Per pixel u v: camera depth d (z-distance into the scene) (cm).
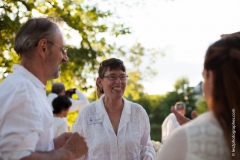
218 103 158
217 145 154
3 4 907
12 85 206
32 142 199
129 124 326
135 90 1192
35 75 221
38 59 222
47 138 217
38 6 941
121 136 320
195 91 3338
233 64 157
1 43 909
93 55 1018
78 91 693
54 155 208
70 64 1020
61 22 252
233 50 159
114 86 323
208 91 164
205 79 166
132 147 321
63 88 674
